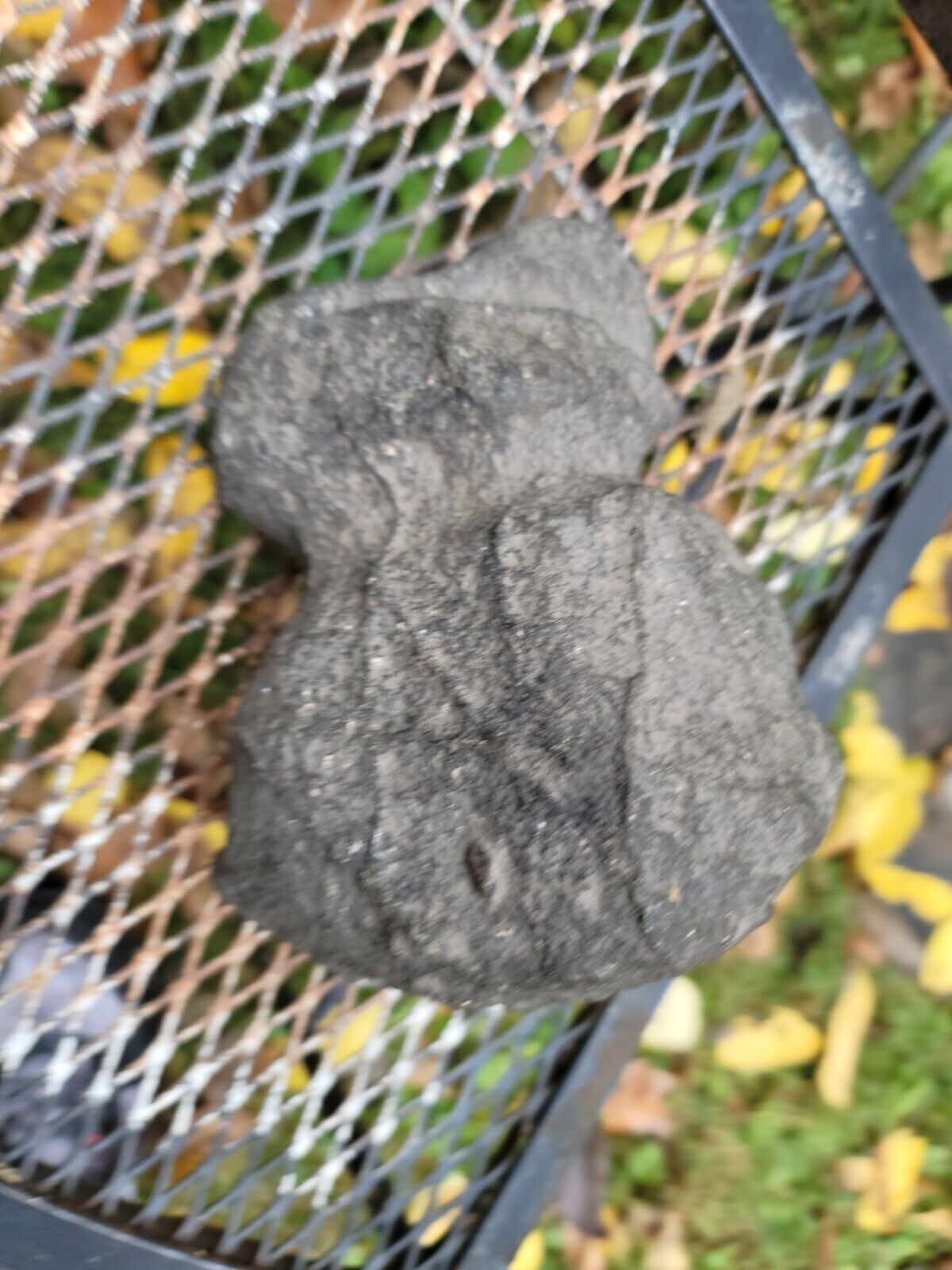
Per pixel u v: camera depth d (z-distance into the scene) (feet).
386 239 1.68
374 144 1.70
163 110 1.68
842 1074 1.91
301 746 1.09
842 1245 1.89
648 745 1.08
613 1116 1.88
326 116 1.70
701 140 1.76
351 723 1.09
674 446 1.55
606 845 1.06
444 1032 1.40
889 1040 1.94
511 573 1.11
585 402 1.19
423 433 1.16
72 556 1.66
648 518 1.14
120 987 1.56
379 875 1.06
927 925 1.97
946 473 1.51
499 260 1.25
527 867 1.06
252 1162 1.32
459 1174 1.72
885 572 1.50
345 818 1.07
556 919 1.06
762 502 1.79
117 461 1.66
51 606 1.65
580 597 1.11
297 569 1.29
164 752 1.25
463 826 1.07
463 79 1.70
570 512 1.13
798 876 1.95
